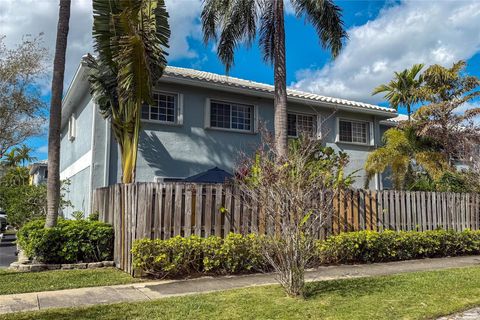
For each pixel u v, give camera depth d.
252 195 7.23
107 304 6.02
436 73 18.20
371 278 7.82
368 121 18.69
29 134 12.79
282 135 12.05
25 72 11.80
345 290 6.77
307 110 17.00
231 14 12.64
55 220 9.45
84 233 9.22
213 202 9.02
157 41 10.94
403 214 11.27
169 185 8.61
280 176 6.52
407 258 10.52
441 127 15.26
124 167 11.29
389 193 11.13
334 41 13.27
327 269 9.05
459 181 13.51
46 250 8.90
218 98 14.91
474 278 7.76
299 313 5.48
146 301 6.18
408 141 15.84
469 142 14.04
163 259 7.89
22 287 7.04
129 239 8.40
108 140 12.94
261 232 7.98
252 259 8.42
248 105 15.70
